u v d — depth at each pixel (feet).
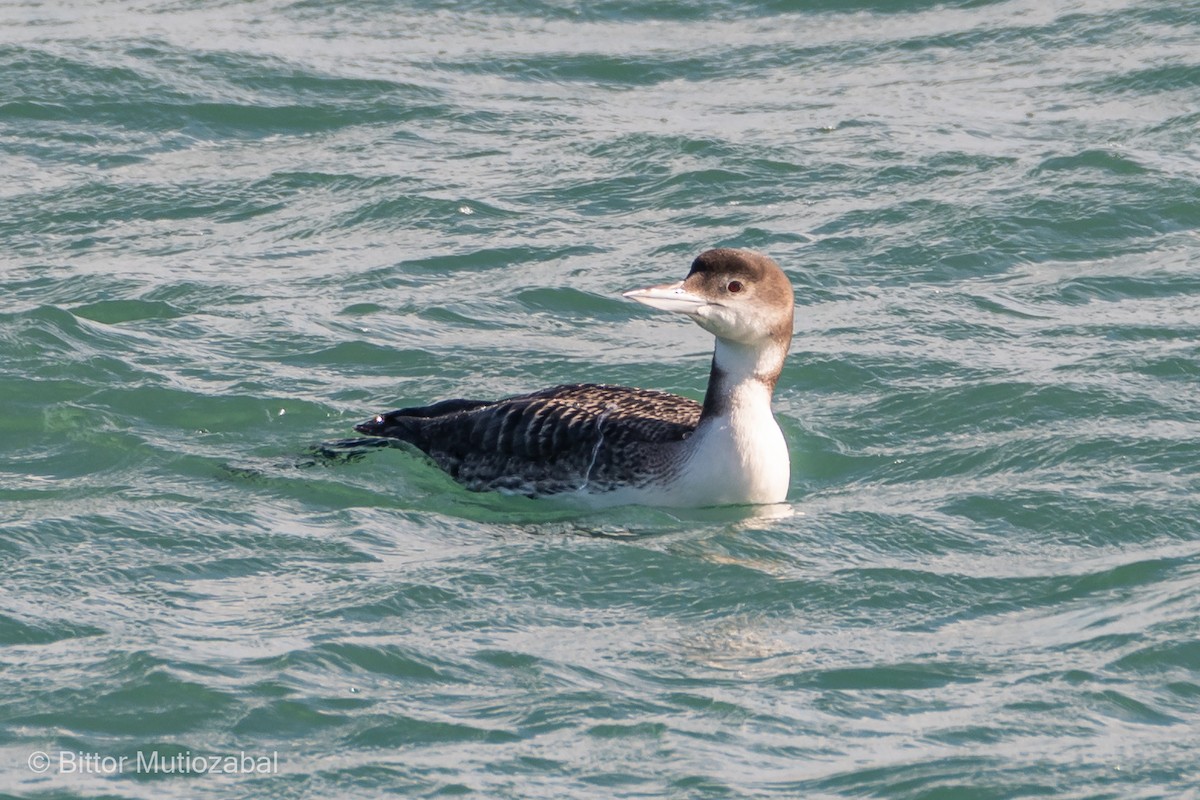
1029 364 52.60
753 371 44.11
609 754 32.35
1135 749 32.45
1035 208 64.39
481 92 78.02
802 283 59.31
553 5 88.28
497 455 46.19
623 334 56.59
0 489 44.88
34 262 61.67
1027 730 33.17
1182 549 41.32
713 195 67.05
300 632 36.83
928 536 42.57
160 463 46.80
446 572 40.14
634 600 39.22
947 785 31.27
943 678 35.37
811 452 48.11
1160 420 48.60
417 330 56.29
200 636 36.63
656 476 44.47
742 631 37.58
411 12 87.86
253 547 41.42
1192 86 75.10
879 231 63.46
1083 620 37.83
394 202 66.59
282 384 51.98
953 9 86.12
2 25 84.84
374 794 31.09
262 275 60.64
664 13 87.35
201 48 81.35
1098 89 75.77
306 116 75.05
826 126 73.36
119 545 41.29
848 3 87.45
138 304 57.47
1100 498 44.01
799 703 34.35
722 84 79.00
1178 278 58.90
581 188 67.97
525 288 59.41
